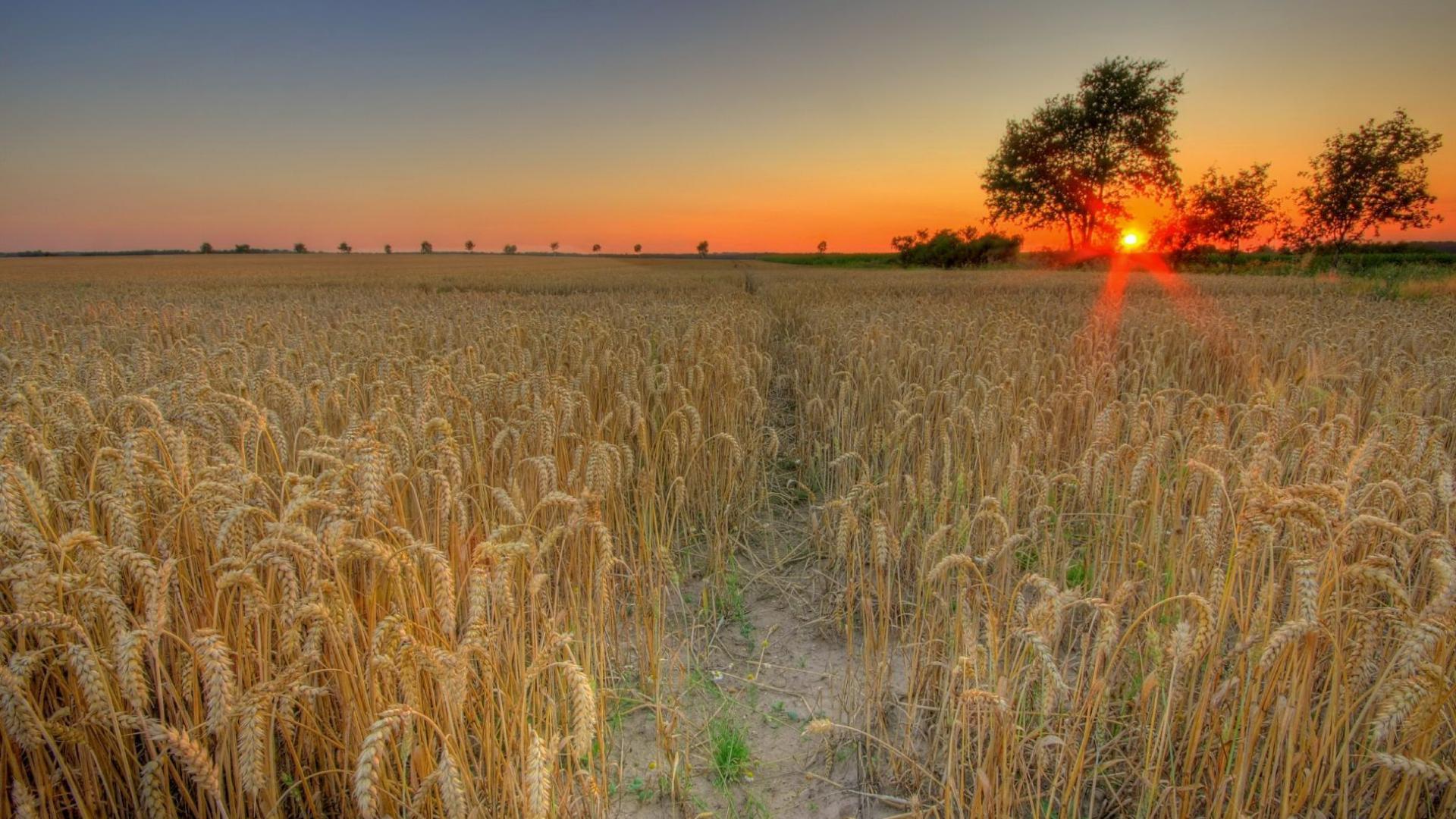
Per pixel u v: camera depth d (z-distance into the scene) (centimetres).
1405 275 2300
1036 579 244
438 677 199
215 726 178
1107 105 4925
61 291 2511
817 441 670
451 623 212
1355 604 249
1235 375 774
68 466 345
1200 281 2859
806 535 562
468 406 421
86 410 361
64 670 246
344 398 495
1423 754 215
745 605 468
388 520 301
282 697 206
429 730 248
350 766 238
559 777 244
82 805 204
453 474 319
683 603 438
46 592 199
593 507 320
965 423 543
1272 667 242
